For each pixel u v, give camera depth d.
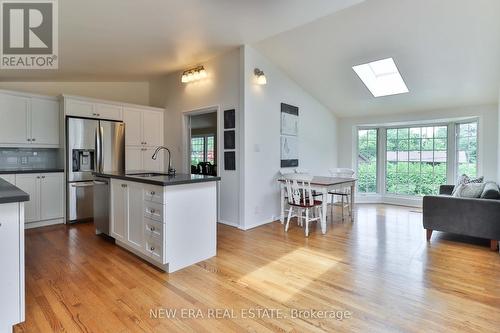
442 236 3.78
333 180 4.38
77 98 4.43
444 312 1.96
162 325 1.81
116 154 4.80
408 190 6.13
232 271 2.63
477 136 4.93
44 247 3.26
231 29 3.40
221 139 4.46
